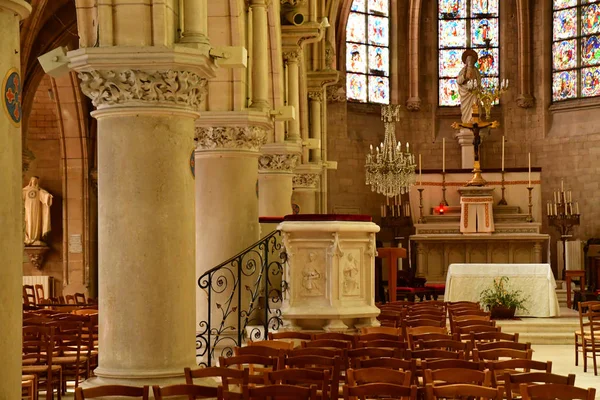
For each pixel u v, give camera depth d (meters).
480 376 7.82
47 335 11.91
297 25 21.05
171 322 10.08
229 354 13.84
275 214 20.83
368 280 13.99
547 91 34.38
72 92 26.97
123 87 10.01
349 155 33.84
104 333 10.09
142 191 10.05
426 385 7.17
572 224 29.28
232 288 15.11
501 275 22.47
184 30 10.58
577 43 33.78
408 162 29.47
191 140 10.41
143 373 9.89
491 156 34.72
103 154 10.14
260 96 16.30
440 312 15.28
